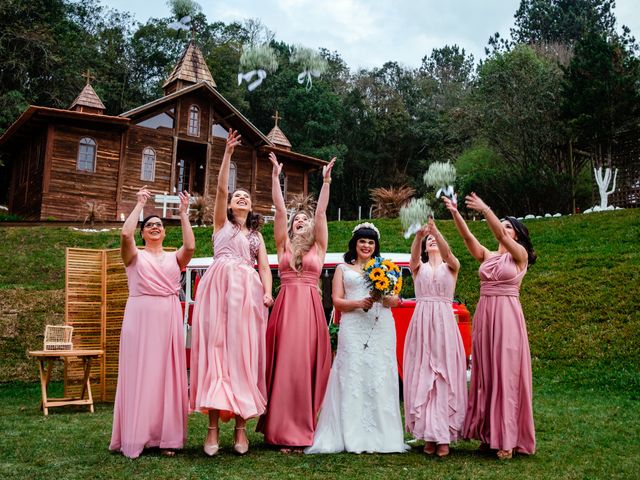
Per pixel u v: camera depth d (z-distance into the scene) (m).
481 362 4.57
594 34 23.77
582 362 8.94
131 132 22.19
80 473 3.71
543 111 30.86
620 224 14.30
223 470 3.82
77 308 7.29
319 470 3.87
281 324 4.75
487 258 4.78
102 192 21.48
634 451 4.59
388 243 15.09
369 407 4.60
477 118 34.69
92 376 7.31
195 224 19.23
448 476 3.76
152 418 4.31
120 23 46.62
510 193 21.80
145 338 4.45
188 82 24.30
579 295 10.80
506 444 4.28
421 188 44.38
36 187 21.58
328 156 42.34
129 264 4.63
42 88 33.03
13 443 4.65
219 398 4.17
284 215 4.99
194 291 8.27
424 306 4.78
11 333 10.59
